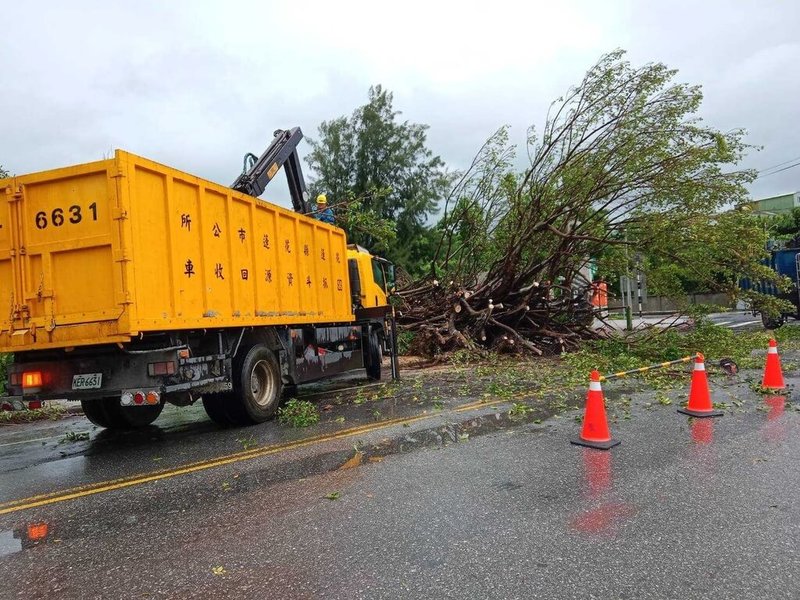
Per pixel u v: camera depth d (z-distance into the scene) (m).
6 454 7.17
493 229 16.33
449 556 3.50
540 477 4.88
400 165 37.41
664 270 13.94
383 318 11.50
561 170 13.60
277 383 8.47
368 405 8.88
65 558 3.80
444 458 5.58
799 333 16.39
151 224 6.30
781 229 31.56
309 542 3.80
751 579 3.12
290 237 8.97
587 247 14.34
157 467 5.98
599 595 3.01
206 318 6.97
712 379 9.55
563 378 10.45
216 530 4.12
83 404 8.19
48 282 6.29
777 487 4.46
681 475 4.82
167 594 3.23
